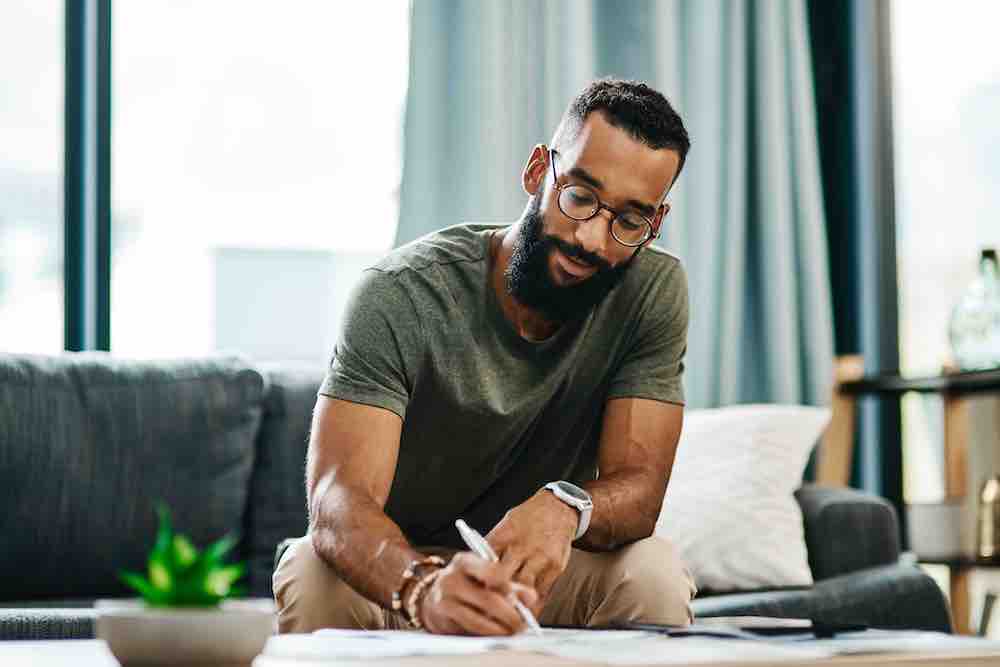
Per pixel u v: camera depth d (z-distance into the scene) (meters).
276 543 2.75
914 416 3.54
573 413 1.84
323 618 1.59
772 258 3.34
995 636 3.24
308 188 3.19
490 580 1.26
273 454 2.78
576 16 3.15
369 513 1.52
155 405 2.69
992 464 3.37
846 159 3.62
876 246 3.55
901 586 2.47
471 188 3.02
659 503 1.75
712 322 3.27
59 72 3.03
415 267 1.75
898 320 3.55
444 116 3.04
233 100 3.15
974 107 3.56
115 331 3.06
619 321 1.81
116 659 0.96
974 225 3.54
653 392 1.80
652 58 3.26
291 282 3.18
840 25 3.64
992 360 3.14
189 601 0.98
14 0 3.01
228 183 3.14
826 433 3.29
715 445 2.73
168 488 2.65
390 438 1.65
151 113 3.10
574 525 1.53
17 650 1.09
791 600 2.38
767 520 2.62
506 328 1.76
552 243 1.66
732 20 3.38
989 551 3.09
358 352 1.68
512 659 1.05
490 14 3.05
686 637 1.24
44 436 2.59
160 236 3.10
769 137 3.37
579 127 1.65
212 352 3.13
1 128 3.00
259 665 1.01
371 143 3.21
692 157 3.30
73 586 2.59
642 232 1.66
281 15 3.18
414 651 1.09
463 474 1.82
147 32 3.09
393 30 3.24
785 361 3.31
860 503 2.67
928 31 3.62
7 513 2.54
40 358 2.67
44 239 3.02
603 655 1.07
